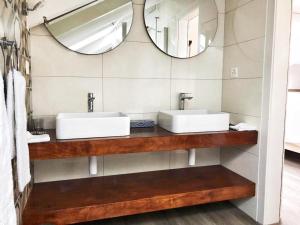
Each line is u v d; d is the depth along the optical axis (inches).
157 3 88.3
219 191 78.9
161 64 91.1
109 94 86.4
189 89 95.6
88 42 81.9
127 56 87.0
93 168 76.7
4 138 33.8
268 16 76.0
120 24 84.4
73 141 64.8
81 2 79.7
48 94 80.5
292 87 161.6
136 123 85.5
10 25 50.0
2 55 43.5
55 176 83.8
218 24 96.4
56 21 78.3
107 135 69.9
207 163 101.2
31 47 77.3
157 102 92.1
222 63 98.6
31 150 62.1
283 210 90.0
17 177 46.4
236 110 91.5
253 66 82.6
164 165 95.6
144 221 81.8
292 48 146.7
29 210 63.5
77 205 66.8
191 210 89.1
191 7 92.4
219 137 77.7
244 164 88.0
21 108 45.8
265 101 78.0
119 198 71.2
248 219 83.8
